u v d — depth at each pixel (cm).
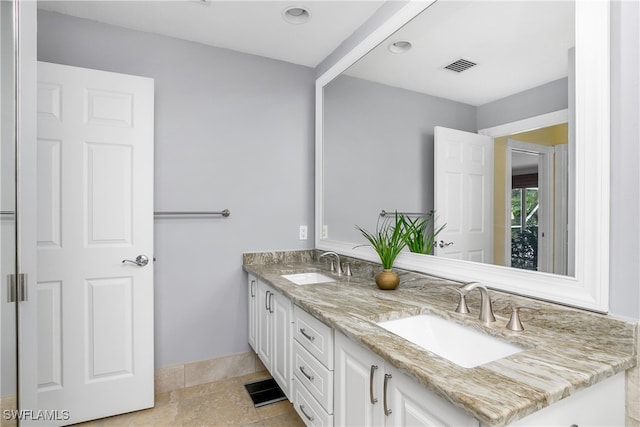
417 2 163
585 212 102
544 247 114
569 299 106
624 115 95
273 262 251
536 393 73
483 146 136
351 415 118
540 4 116
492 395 73
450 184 152
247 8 192
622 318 95
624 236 95
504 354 107
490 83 133
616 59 97
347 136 225
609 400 90
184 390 221
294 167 260
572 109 106
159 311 219
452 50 150
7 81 117
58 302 182
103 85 192
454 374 82
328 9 193
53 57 193
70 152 184
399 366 90
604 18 97
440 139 156
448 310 135
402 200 180
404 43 176
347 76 224
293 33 218
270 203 252
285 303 176
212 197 233
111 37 207
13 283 118
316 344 141
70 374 184
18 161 120
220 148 235
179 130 223
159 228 218
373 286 182
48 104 179
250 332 238
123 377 196
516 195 124
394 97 184
